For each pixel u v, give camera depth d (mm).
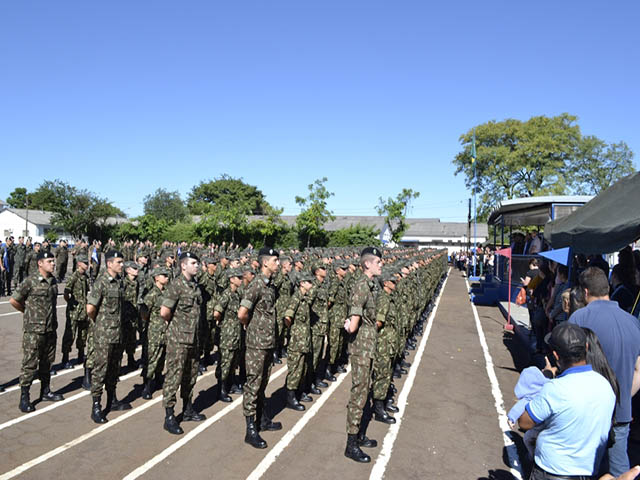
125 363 8867
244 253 11758
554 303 8141
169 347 5738
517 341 11492
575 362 2857
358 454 5070
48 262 6355
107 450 5152
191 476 4621
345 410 6660
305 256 13367
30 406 6258
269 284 5668
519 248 18016
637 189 6234
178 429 5664
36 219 53875
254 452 5215
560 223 7586
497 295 18016
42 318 6320
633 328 3738
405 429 6008
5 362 8477
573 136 44219
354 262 10836
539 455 2863
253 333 5469
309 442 5531
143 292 6926
